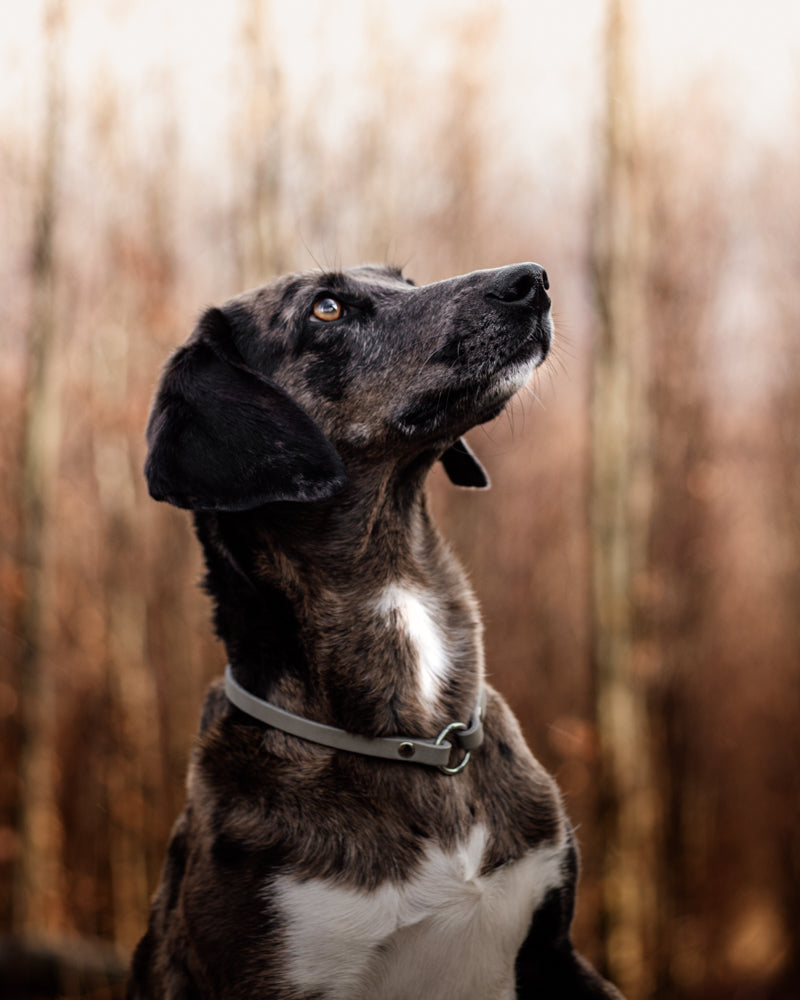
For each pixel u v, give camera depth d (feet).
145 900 40.81
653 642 38.14
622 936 34.32
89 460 44.75
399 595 9.05
